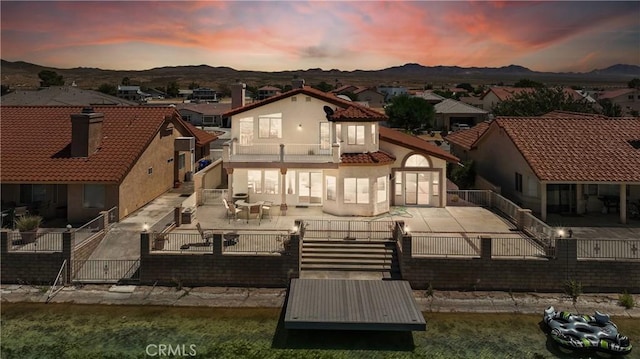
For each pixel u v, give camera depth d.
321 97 29.08
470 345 16.20
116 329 17.06
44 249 21.02
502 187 32.69
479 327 17.33
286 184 29.48
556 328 16.34
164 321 17.66
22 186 27.17
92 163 26.70
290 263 20.22
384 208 28.42
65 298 19.11
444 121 85.12
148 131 30.42
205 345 16.09
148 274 20.28
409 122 82.31
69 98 66.81
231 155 28.27
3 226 24.78
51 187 27.31
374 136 29.09
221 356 15.45
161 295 19.45
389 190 29.47
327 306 17.16
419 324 15.95
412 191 30.53
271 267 20.25
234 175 29.70
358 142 28.80
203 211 28.50
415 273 20.03
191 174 39.44
